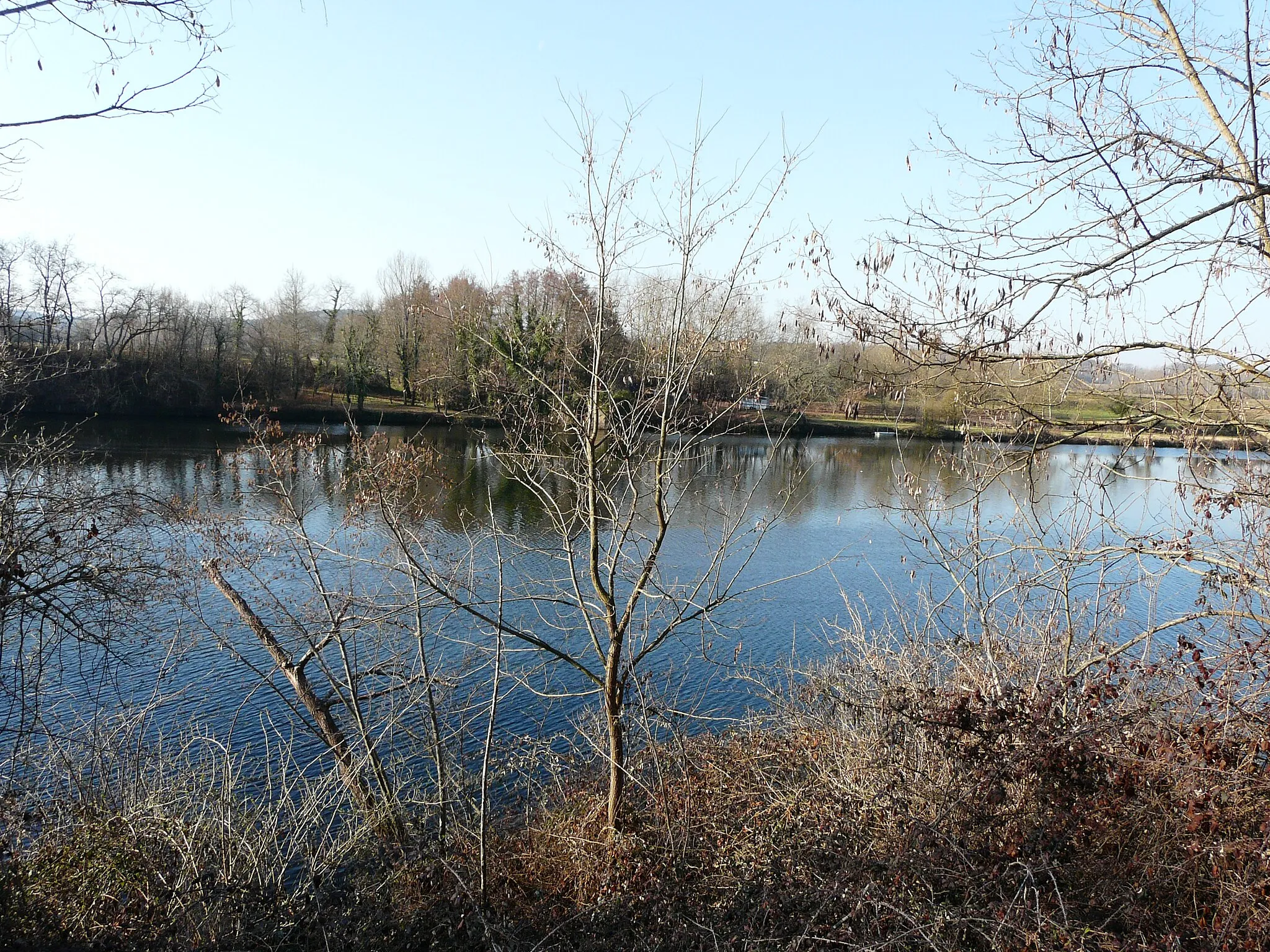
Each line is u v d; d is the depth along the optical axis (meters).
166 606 13.63
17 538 7.83
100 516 9.03
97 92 4.12
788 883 6.56
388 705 11.24
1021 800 6.26
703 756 9.17
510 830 8.75
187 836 7.30
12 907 6.03
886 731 7.00
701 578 9.52
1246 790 5.59
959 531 10.50
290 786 9.64
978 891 5.68
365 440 10.63
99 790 8.23
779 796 7.93
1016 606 9.07
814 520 23.36
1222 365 5.84
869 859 6.36
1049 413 6.32
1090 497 7.94
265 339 45.44
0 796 7.15
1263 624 6.10
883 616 14.70
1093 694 6.28
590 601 11.61
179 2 4.15
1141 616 11.38
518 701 11.78
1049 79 5.15
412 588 9.75
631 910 6.89
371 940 6.54
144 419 39.41
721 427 8.11
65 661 12.28
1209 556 6.31
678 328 7.27
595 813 8.30
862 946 5.41
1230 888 5.23
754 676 12.45
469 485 20.12
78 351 26.02
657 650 13.43
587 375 8.00
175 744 10.62
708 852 7.54
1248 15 4.69
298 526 11.58
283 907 6.73
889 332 5.45
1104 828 5.84
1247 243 5.00
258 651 13.31
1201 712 6.60
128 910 6.43
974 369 5.85
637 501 7.96
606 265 7.28
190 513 11.85
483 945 6.49
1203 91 5.12
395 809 8.34
